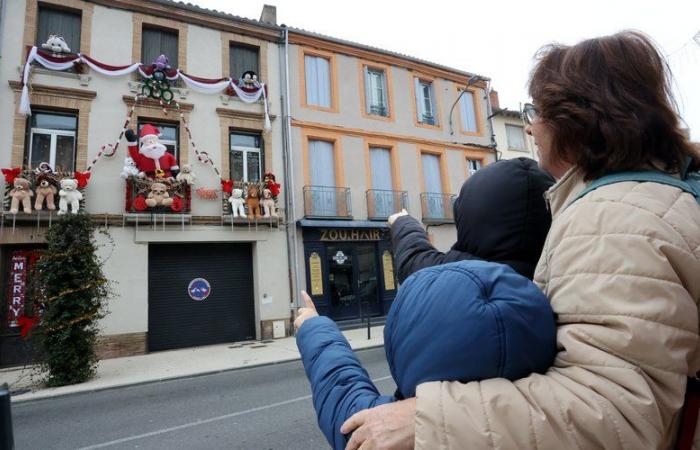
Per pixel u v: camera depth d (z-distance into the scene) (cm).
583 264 76
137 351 1064
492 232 114
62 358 737
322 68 1537
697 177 88
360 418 84
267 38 1420
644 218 74
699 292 72
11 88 1035
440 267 90
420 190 1623
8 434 196
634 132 82
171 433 476
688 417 75
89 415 564
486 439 67
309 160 1446
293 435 448
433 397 73
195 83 1252
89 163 1093
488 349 74
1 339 973
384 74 1661
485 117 1877
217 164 1264
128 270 1093
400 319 87
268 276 1279
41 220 1005
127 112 1161
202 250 1245
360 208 1490
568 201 93
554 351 79
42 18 1114
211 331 1217
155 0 1226
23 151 1027
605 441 64
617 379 66
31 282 783
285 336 1266
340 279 1431
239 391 657
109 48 1164
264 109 1355
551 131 97
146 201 1112
